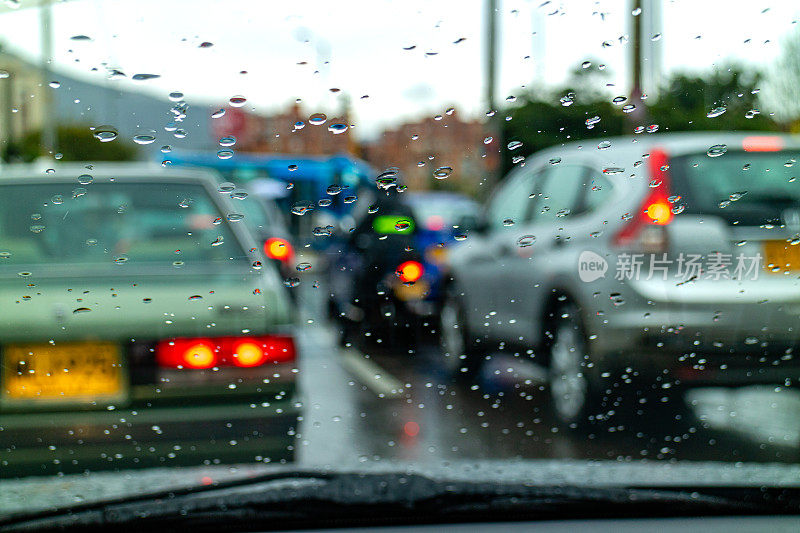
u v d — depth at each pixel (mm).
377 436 3764
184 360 2660
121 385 2609
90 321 2625
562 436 3768
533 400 4508
